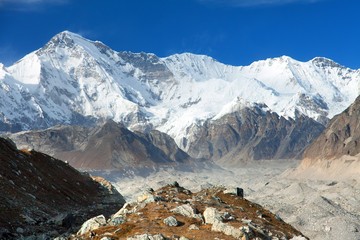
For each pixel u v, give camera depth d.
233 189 103.75
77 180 181.75
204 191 104.88
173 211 78.00
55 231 100.38
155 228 70.69
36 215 114.19
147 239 65.06
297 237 78.06
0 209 104.12
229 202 97.06
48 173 165.25
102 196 184.12
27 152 168.00
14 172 139.88
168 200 85.75
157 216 75.81
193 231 70.50
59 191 155.00
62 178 170.75
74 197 160.12
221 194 101.50
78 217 116.44
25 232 96.81
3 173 132.62
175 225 72.62
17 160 151.00
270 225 86.50
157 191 96.00
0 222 96.88
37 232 98.25
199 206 84.75
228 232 70.62
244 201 99.31
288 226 92.81
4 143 155.00
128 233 69.56
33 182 144.75
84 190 177.50
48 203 135.88
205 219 76.06
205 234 69.44
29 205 121.06
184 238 66.31
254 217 88.44
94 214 142.62
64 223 107.81
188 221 74.56
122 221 74.56
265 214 95.81
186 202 86.25
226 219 76.62
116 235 68.94
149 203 82.50
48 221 108.31
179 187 104.19
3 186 123.25
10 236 91.81
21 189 131.38
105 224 74.69
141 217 75.44
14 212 106.81
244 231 70.94
